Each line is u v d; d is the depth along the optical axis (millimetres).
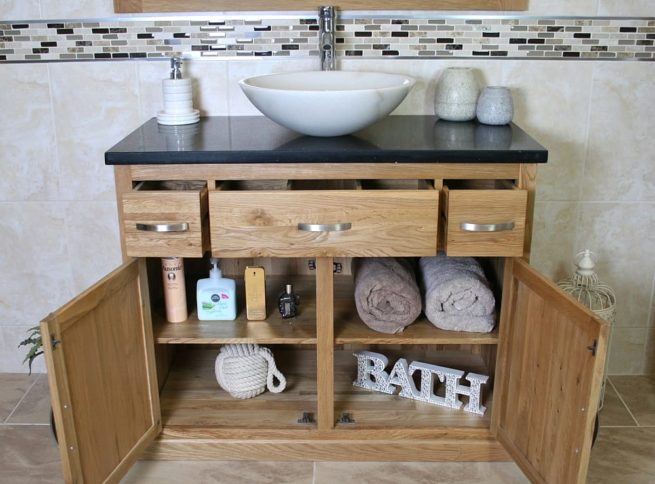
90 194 2350
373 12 2170
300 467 2059
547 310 1719
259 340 1998
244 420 2088
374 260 2104
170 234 1817
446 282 2004
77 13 2172
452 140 1914
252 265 2385
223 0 2146
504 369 1984
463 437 2061
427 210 1819
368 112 1832
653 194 2342
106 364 1763
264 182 2008
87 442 1696
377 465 2068
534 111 2264
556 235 2387
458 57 2217
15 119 2270
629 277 2436
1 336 2504
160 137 1967
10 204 2357
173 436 2061
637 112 2262
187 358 2400
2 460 2092
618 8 2164
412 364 2184
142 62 2215
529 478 1847
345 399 2184
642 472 2041
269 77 2066
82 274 2443
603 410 2332
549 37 2189
